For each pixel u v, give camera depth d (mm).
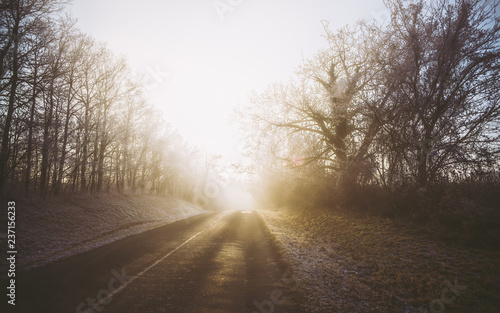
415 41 10344
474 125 9648
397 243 8336
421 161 10359
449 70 9625
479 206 7574
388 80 11359
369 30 12914
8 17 12500
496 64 9242
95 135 20484
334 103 16484
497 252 6078
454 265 6062
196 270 7613
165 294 5691
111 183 26312
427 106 10062
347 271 7379
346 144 15195
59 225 11594
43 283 5883
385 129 11500
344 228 12211
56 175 16469
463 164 9781
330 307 5348
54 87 15312
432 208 9258
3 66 12648
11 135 13211
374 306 5250
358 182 15156
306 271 7629
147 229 15031
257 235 14961
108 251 9203
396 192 11625
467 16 9477
